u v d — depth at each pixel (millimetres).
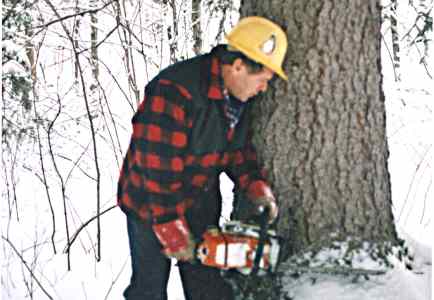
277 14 2795
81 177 6109
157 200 2533
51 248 4551
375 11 2844
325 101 2809
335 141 2848
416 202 5332
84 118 6266
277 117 2887
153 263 2869
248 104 2744
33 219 5184
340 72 2787
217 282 2979
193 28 6133
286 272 2939
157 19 5867
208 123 2574
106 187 5945
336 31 2754
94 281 3977
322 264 2875
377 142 2926
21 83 5309
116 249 4504
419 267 3055
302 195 2906
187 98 2516
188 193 2773
